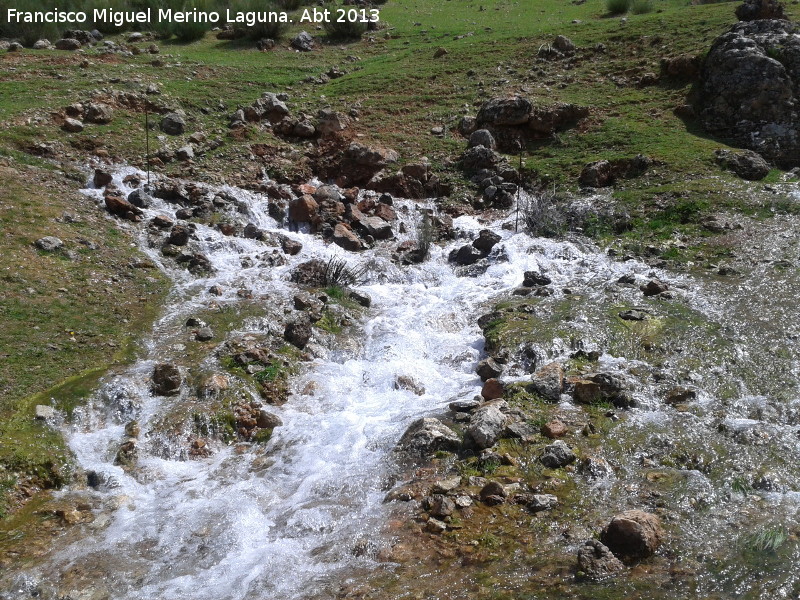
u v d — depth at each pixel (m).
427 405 6.64
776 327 7.42
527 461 5.62
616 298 8.27
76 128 11.45
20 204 9.30
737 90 12.58
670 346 7.20
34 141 10.88
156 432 6.13
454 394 6.84
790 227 9.75
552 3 22.19
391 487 5.51
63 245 8.68
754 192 10.65
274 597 4.44
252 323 7.84
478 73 15.21
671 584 4.31
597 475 5.44
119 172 10.82
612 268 9.20
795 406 6.26
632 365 6.94
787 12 15.76
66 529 5.15
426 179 11.84
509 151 12.74
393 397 6.86
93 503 5.44
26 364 6.66
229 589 4.54
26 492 5.48
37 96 12.32
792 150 12.00
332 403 6.74
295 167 12.05
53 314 7.48
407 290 9.13
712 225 9.90
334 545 4.91
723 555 4.54
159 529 5.14
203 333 7.50
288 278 9.04
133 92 13.03
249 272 9.17
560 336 7.32
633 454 5.69
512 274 9.30
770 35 13.21
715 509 5.02
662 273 8.95
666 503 5.09
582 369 6.88
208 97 13.66
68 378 6.64
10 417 6.04
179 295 8.43
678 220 10.22
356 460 5.85
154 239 9.53
